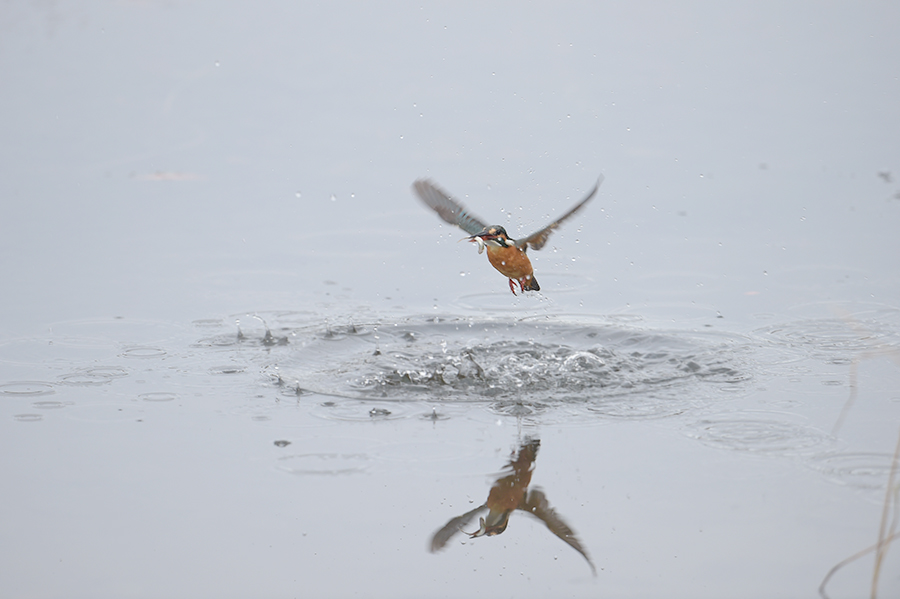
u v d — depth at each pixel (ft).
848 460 26.27
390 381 33.01
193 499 24.67
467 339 37.60
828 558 21.70
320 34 81.20
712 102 65.92
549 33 81.76
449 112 63.77
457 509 24.29
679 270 43.62
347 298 41.45
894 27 80.89
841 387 31.86
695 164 55.42
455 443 27.99
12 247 45.16
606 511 23.90
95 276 42.57
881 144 57.62
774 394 31.40
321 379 33.27
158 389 32.09
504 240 31.91
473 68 72.64
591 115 63.21
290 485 25.41
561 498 24.63
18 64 73.41
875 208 49.11
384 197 52.37
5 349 35.22
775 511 23.68
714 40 79.46
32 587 20.99
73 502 24.43
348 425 29.30
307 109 64.90
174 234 47.44
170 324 38.24
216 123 62.64
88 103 65.77
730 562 21.65
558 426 29.17
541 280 43.34
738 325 38.11
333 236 47.98
